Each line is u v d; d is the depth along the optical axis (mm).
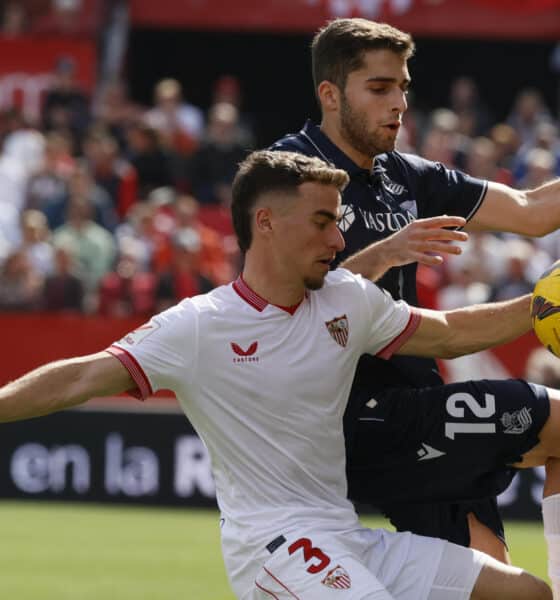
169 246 48094
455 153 54562
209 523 39000
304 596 16281
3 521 38656
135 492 41094
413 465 18703
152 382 16641
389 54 18391
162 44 66938
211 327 16703
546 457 18500
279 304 16859
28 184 52781
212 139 55188
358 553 17047
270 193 16609
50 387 16203
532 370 42688
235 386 16734
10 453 41500
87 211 50000
